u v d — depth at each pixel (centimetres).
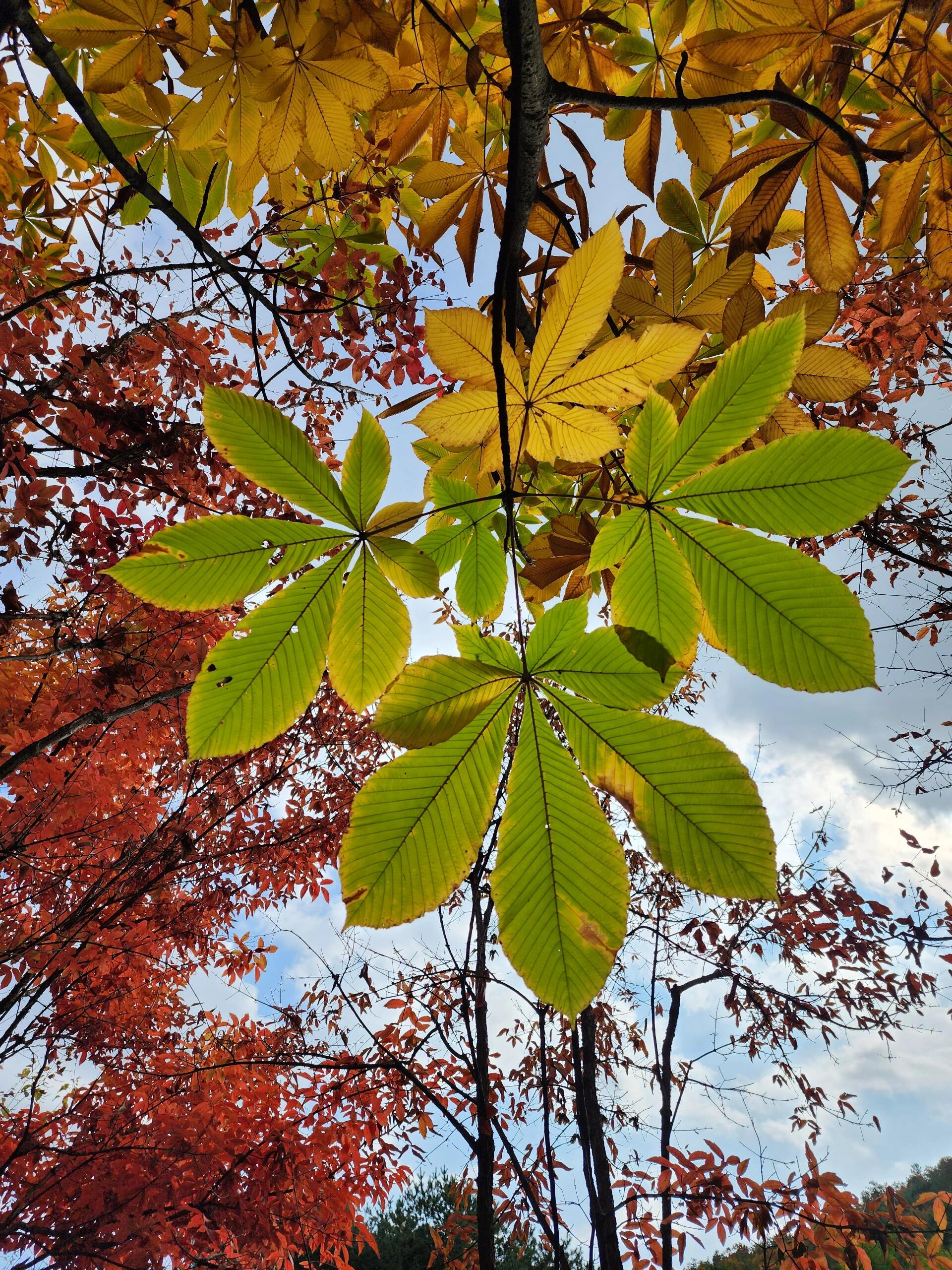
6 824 276
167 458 254
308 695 68
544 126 84
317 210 256
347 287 259
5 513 211
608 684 61
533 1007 471
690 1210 372
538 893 57
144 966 414
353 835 58
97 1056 424
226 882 436
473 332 74
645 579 67
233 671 66
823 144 108
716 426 66
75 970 370
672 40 138
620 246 70
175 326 276
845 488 62
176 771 410
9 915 358
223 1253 339
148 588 66
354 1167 370
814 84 121
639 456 68
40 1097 388
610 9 141
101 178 243
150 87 159
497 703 62
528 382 74
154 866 408
